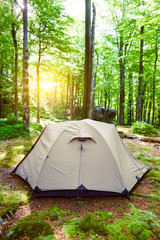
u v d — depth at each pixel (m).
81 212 2.72
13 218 2.51
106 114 19.25
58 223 2.42
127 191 3.06
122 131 11.06
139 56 12.88
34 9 9.83
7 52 10.66
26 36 9.21
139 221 2.48
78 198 3.19
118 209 2.82
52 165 3.19
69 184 3.05
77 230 2.27
